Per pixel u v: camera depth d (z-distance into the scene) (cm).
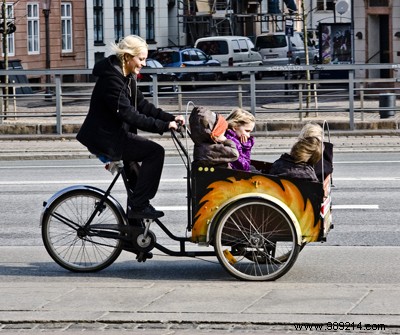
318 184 1455
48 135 3934
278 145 3600
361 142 3650
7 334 1149
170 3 10419
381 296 1274
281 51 8931
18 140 3934
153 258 1686
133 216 1505
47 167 3095
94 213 1541
